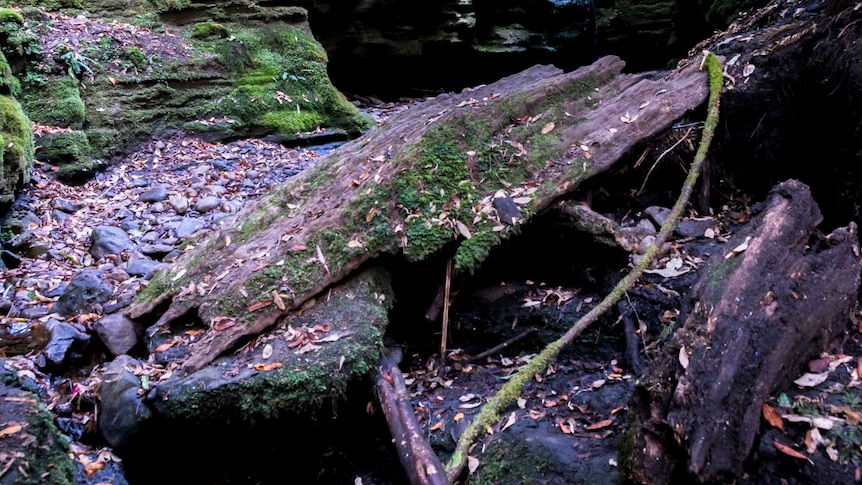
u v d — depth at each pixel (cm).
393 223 338
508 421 279
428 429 294
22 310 361
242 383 271
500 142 380
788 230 264
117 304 354
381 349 311
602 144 379
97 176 619
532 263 378
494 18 1441
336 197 372
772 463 208
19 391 238
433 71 1400
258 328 301
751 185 405
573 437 263
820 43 363
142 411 269
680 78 429
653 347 303
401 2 1230
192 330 314
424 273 354
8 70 563
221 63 821
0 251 433
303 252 329
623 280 304
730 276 245
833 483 200
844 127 337
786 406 222
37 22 704
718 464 198
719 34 495
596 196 400
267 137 798
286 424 290
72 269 428
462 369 331
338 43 1216
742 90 395
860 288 272
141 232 494
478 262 333
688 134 409
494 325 349
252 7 901
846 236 267
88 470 253
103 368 309
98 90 695
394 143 402
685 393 208
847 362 241
